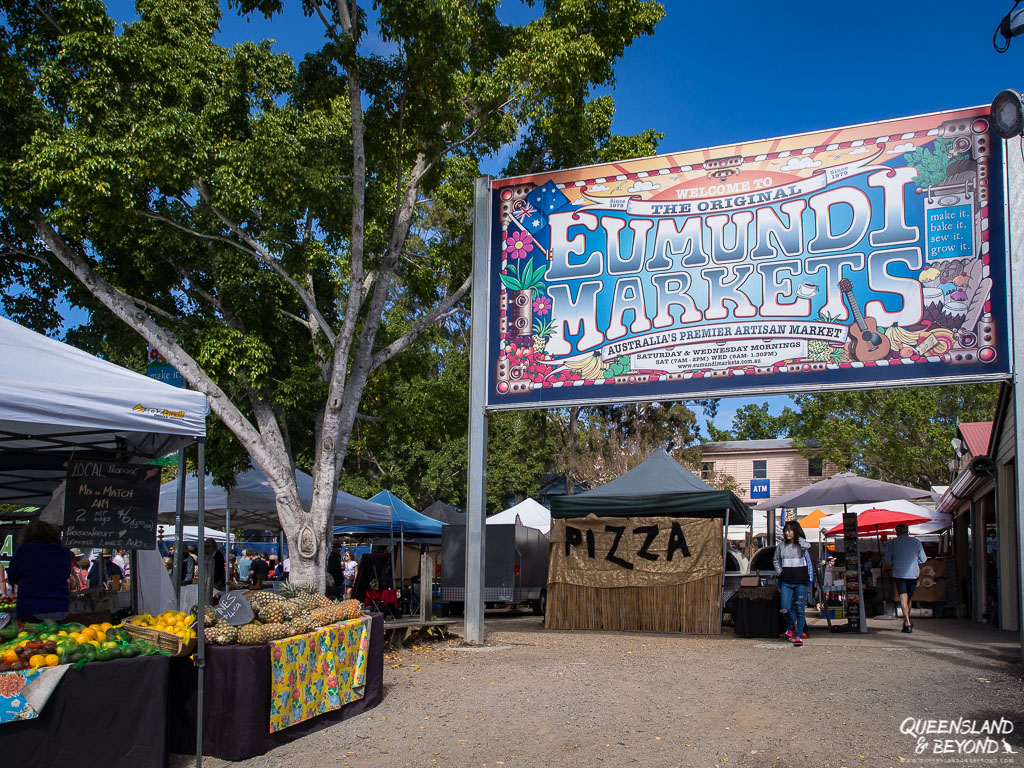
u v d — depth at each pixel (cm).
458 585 2003
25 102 1156
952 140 1071
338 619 742
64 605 727
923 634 1292
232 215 1259
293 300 1453
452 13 1195
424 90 1241
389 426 1582
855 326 1090
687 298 1180
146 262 1357
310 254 1383
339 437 1248
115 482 670
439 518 2422
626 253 1221
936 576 1781
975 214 1048
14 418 533
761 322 1138
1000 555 1354
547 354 1239
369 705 760
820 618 1677
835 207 1119
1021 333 1001
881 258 1088
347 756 608
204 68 1241
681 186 1205
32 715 495
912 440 3262
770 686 815
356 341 1523
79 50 1133
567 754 591
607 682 855
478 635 1204
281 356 1427
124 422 581
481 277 1288
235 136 1266
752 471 4353
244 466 1445
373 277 1495
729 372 1145
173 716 631
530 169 1544
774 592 1297
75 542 641
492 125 1449
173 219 1325
